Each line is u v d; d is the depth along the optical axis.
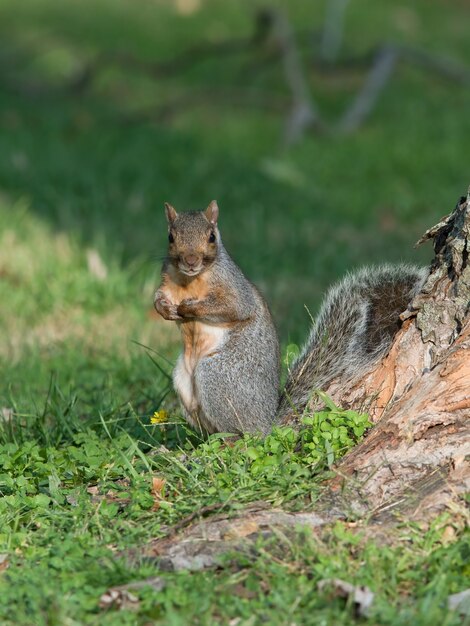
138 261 17.73
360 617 6.08
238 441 8.53
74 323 15.08
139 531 7.25
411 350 8.23
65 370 12.62
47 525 7.62
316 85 34.78
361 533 6.92
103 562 6.82
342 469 7.56
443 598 6.14
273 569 6.53
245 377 9.34
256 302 9.67
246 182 23.91
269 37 36.31
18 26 40.94
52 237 19.05
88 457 8.69
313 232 20.78
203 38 39.53
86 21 41.66
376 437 7.72
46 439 9.59
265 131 29.94
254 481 7.66
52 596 6.33
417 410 7.67
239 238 20.06
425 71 35.28
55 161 24.92
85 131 29.30
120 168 24.61
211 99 31.91
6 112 30.80
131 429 9.81
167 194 22.92
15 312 15.45
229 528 7.09
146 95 33.88
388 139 27.98
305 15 41.34
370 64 32.44
